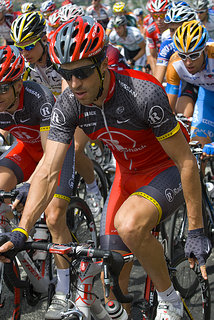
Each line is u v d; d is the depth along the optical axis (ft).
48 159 6.33
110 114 6.25
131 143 6.73
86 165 10.61
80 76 5.51
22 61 7.36
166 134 6.14
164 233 9.59
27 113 7.98
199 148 8.73
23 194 7.24
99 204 11.26
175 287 8.13
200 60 9.88
